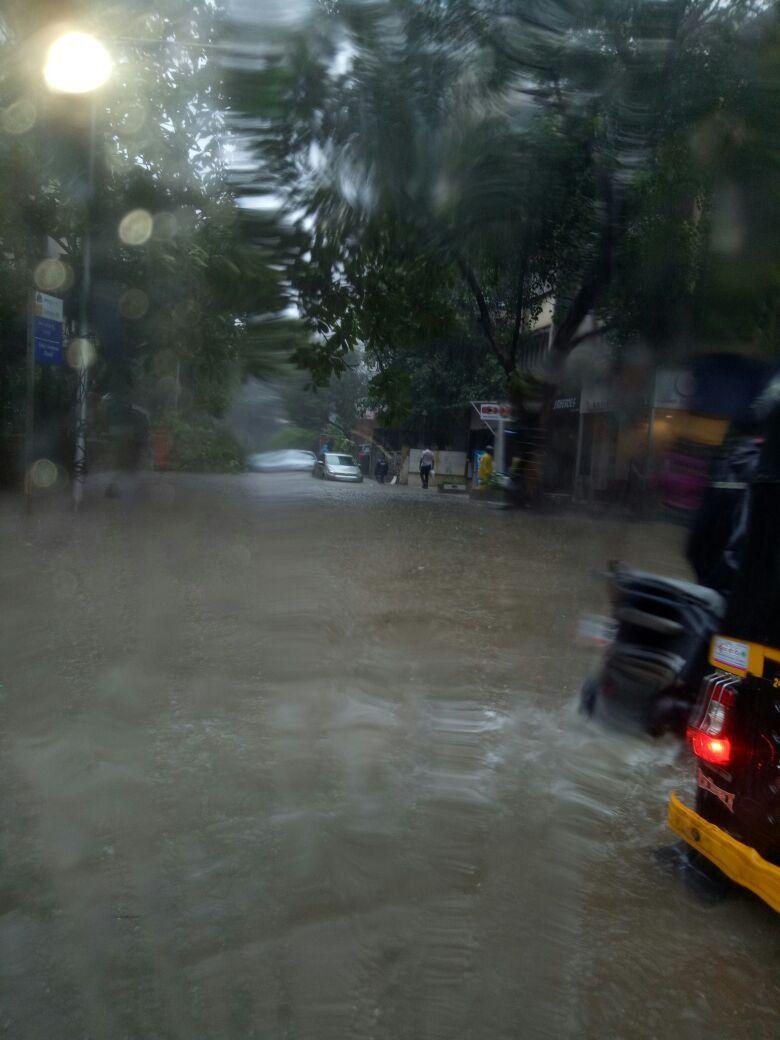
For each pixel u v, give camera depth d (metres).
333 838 4.26
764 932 3.62
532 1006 3.10
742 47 5.40
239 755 5.22
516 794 4.82
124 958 3.30
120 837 4.21
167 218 14.11
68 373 19.44
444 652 7.49
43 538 12.77
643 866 4.12
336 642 7.69
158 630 7.76
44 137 13.48
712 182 5.27
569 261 11.52
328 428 16.31
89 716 5.76
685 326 5.68
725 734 3.64
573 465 22.36
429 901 3.75
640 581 5.48
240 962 3.30
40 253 17.16
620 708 5.37
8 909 3.61
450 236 6.02
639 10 5.87
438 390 31.25
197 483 22.44
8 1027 2.92
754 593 3.65
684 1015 3.09
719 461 5.33
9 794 4.63
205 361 16.81
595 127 6.31
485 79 5.76
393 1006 3.08
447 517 20.06
